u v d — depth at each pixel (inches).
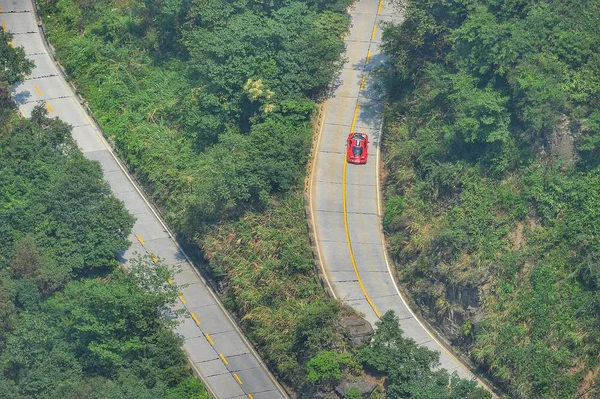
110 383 4475.9
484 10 4849.9
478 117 4640.8
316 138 5191.9
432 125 4923.7
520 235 4441.4
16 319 4744.1
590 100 4581.7
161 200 5319.9
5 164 5339.6
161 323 4630.9
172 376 4517.7
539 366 4151.1
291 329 4461.1
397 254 4694.9
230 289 4815.5
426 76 5108.3
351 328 4330.7
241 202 4933.6
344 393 4202.8
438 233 4537.4
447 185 4692.4
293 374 4451.3
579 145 4522.6
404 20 5260.8
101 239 5022.1
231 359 4626.0
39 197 5201.8
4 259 5044.3
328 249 4753.9
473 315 4333.2
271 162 4936.0
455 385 4072.3
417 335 4456.2
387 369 4207.7
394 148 4987.7
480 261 4384.8
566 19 4751.5
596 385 4109.3
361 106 5319.9
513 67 4692.4
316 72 5349.4
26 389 4507.9
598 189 4407.0
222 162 4985.2
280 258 4714.6
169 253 5113.2
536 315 4242.1
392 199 4835.1
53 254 5004.9
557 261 4333.2
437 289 4478.3
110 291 4539.9
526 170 4569.4
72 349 4608.8
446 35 5049.2
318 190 4977.9
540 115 4542.3
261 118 5270.7
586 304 4224.9
